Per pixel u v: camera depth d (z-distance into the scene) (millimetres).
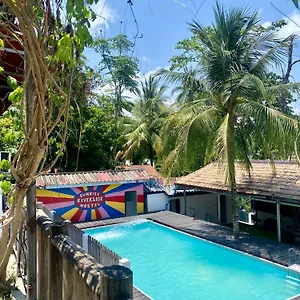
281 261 10336
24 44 2385
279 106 17453
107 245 13672
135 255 12422
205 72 12953
